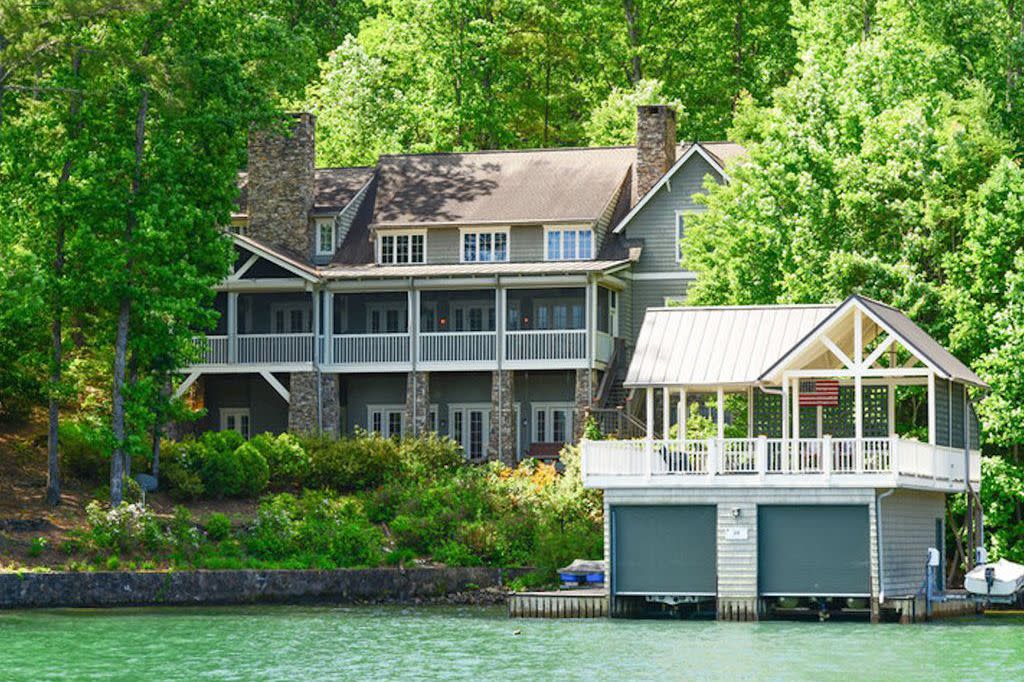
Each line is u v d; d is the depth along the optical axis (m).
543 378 126.75
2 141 96.44
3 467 101.75
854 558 80.75
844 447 81.69
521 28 161.25
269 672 64.44
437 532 103.00
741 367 84.81
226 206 102.56
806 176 104.88
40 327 101.50
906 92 109.44
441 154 138.50
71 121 97.62
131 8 93.50
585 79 167.75
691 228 116.69
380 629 79.94
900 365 95.50
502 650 71.19
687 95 163.50
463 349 123.31
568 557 99.44
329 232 131.50
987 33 114.81
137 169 98.38
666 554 83.81
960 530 99.75
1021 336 94.50
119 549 91.81
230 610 88.94
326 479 110.62
